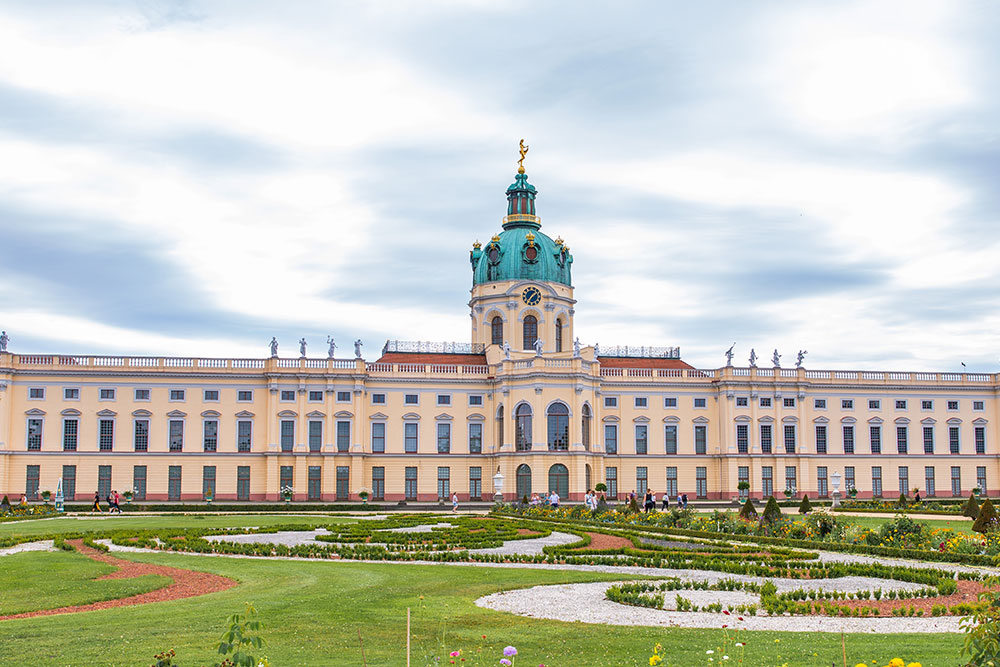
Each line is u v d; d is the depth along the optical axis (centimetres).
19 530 6247
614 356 12938
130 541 5331
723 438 12112
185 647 2466
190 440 11112
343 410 11425
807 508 8756
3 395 10644
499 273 12506
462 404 11875
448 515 8469
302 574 4047
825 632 2775
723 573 4253
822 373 12381
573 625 2870
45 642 2530
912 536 5325
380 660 2361
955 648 2480
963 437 12494
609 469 11925
